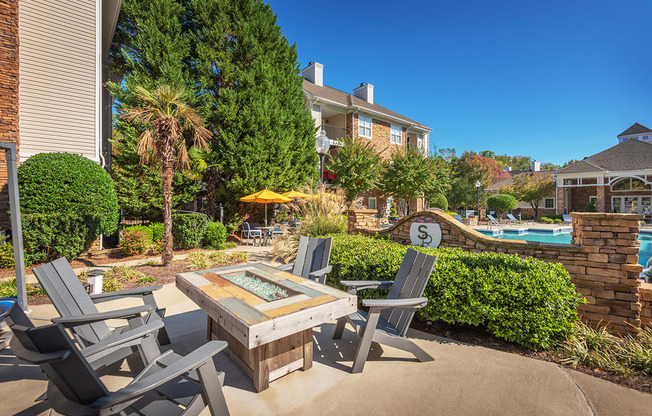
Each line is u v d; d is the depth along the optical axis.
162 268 6.37
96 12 8.88
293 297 2.30
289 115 12.45
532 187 27.27
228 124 11.41
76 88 8.59
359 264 3.83
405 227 5.41
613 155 24.09
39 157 6.80
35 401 2.05
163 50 10.09
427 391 2.15
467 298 2.97
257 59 11.61
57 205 6.70
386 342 2.47
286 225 8.93
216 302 2.18
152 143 6.35
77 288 2.48
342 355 2.72
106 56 12.66
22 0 7.80
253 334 1.71
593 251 3.34
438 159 17.03
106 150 12.61
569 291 2.83
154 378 1.39
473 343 2.98
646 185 22.77
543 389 2.17
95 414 1.29
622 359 2.56
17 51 7.48
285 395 2.10
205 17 10.93
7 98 7.32
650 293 3.19
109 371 2.42
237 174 11.21
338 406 1.99
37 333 1.13
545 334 2.69
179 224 8.74
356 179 13.37
